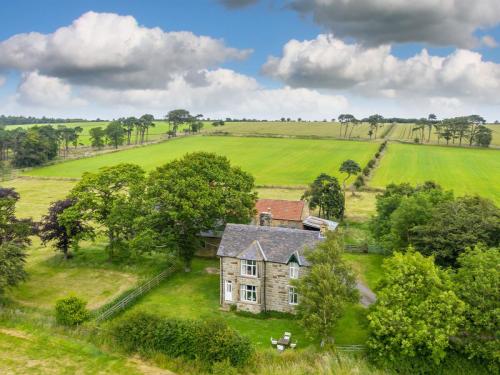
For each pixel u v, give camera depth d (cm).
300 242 4512
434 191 6266
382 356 3262
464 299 3350
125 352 3303
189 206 5134
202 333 3181
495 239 4738
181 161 5859
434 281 3356
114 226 5750
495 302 3166
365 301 4759
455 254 4688
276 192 11344
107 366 3114
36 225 5766
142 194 5691
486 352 3117
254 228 4809
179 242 5450
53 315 4103
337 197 8394
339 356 3278
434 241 4775
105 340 3409
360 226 8225
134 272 5541
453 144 18738
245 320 4362
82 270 5644
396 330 3195
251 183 6219
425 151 16500
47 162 16538
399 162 14488
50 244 6925
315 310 3659
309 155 16288
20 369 3028
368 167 13212
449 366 3181
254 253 4494
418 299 3341
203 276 5503
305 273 4384
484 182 11594
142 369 3091
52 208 5900
